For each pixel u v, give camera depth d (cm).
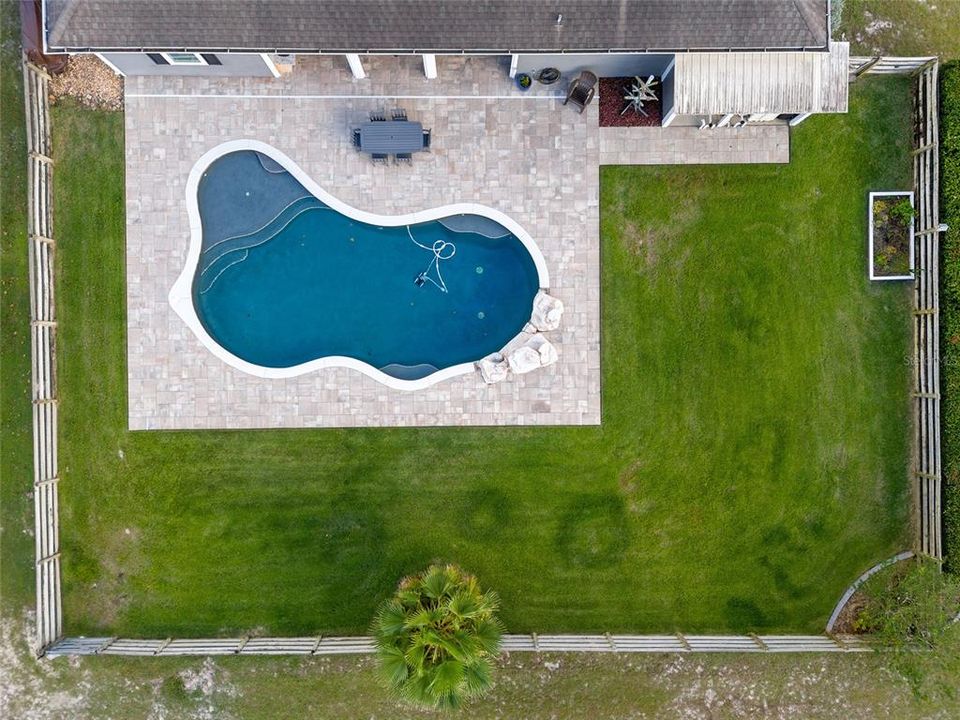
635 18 1465
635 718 1723
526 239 1711
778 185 1720
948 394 1664
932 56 1722
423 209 1712
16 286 1697
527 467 1727
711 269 1725
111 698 1694
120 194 1689
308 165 1697
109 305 1695
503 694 1720
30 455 1695
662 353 1728
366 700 1712
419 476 1725
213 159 1697
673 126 1702
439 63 1689
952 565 1662
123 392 1698
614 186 1714
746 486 1734
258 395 1709
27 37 1595
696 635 1723
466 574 1678
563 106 1702
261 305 1744
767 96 1548
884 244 1727
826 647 1667
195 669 1702
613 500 1730
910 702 1725
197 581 1706
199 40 1462
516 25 1474
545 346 1672
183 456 1706
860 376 1741
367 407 1719
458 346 1758
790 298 1733
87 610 1697
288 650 1644
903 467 1747
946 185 1652
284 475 1717
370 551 1725
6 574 1691
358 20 1463
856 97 1720
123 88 1677
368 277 1752
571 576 1728
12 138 1695
